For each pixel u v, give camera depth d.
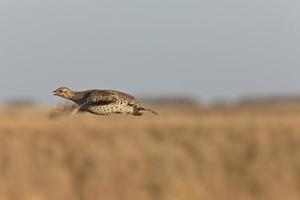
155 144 27.69
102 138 27.70
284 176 26.52
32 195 25.11
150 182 26.08
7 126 27.70
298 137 27.70
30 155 26.34
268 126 28.77
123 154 26.81
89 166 26.31
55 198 25.36
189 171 26.53
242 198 25.95
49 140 27.23
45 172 25.91
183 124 29.16
